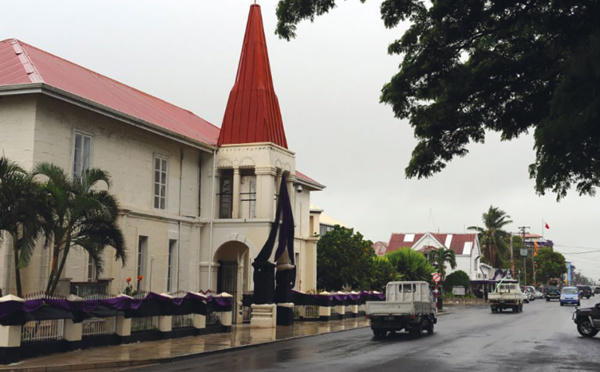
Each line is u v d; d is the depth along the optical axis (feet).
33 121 66.74
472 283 283.79
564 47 46.21
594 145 44.45
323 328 91.91
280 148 99.09
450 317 132.57
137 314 63.87
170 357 53.01
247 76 102.42
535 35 53.52
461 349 64.54
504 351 62.59
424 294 91.40
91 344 57.93
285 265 95.14
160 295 67.67
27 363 47.26
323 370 47.14
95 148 76.48
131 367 49.16
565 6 43.37
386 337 80.74
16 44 81.41
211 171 98.43
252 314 89.56
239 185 97.04
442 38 52.65
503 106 55.21
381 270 160.15
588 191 59.77
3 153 67.10
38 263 65.82
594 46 37.93
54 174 57.88
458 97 54.08
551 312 154.51
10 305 46.93
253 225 94.38
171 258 91.91
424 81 54.60
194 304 74.54
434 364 51.26
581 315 81.76
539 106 53.21
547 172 45.80
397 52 54.70
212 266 95.66
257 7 106.52
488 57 55.01
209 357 56.59
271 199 94.89
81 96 72.84
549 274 415.64
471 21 49.60
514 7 48.80
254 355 58.44
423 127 56.85
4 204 53.06
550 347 67.05
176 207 92.84
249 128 99.19
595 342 73.36
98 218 59.41
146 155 86.63
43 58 83.15
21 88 65.57
